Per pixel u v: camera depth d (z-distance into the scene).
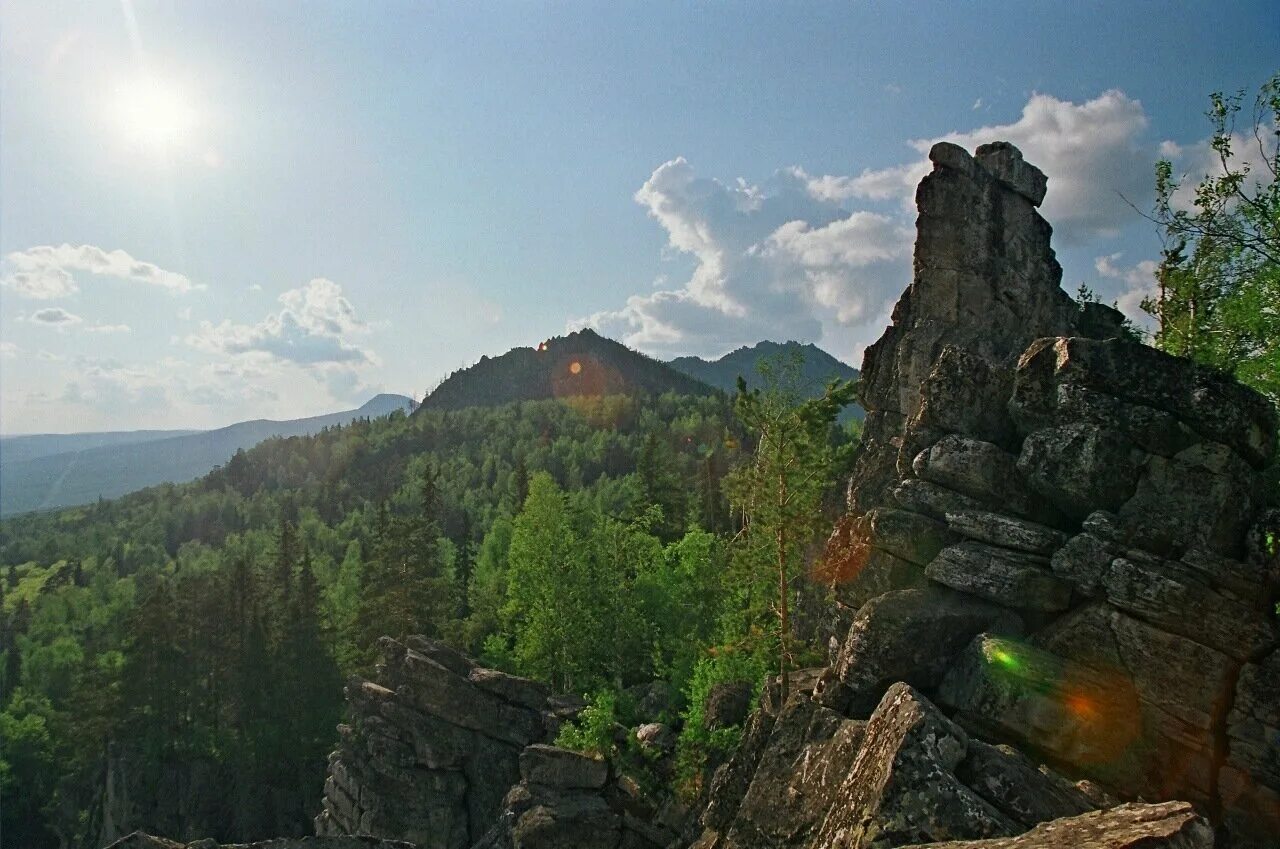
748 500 32.44
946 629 17.91
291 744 70.94
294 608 75.88
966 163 33.88
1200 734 15.31
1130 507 17.59
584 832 30.81
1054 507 19.66
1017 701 16.03
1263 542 16.03
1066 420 19.03
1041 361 19.98
